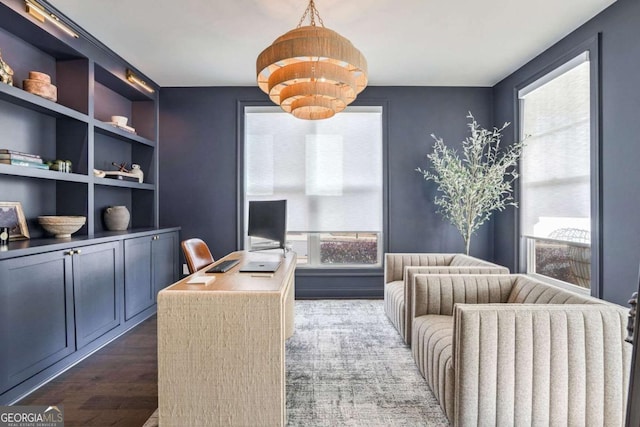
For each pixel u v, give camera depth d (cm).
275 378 155
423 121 413
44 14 241
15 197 255
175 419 156
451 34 289
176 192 413
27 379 204
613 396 148
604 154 253
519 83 360
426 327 212
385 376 224
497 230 408
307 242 424
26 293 202
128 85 353
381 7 249
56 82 291
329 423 177
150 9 251
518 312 150
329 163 417
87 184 291
